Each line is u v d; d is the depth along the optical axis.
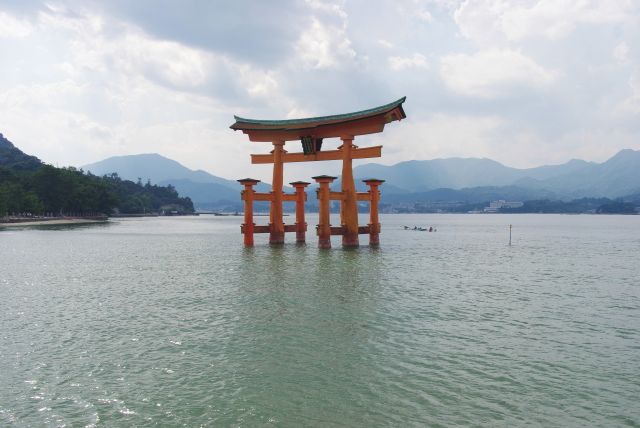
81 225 124.75
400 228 130.50
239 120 50.22
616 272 36.38
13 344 16.47
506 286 29.06
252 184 51.75
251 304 22.83
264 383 13.05
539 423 10.86
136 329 18.39
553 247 62.75
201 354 15.44
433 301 23.95
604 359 15.20
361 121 45.59
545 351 15.97
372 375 13.68
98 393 12.38
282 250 49.16
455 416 11.17
